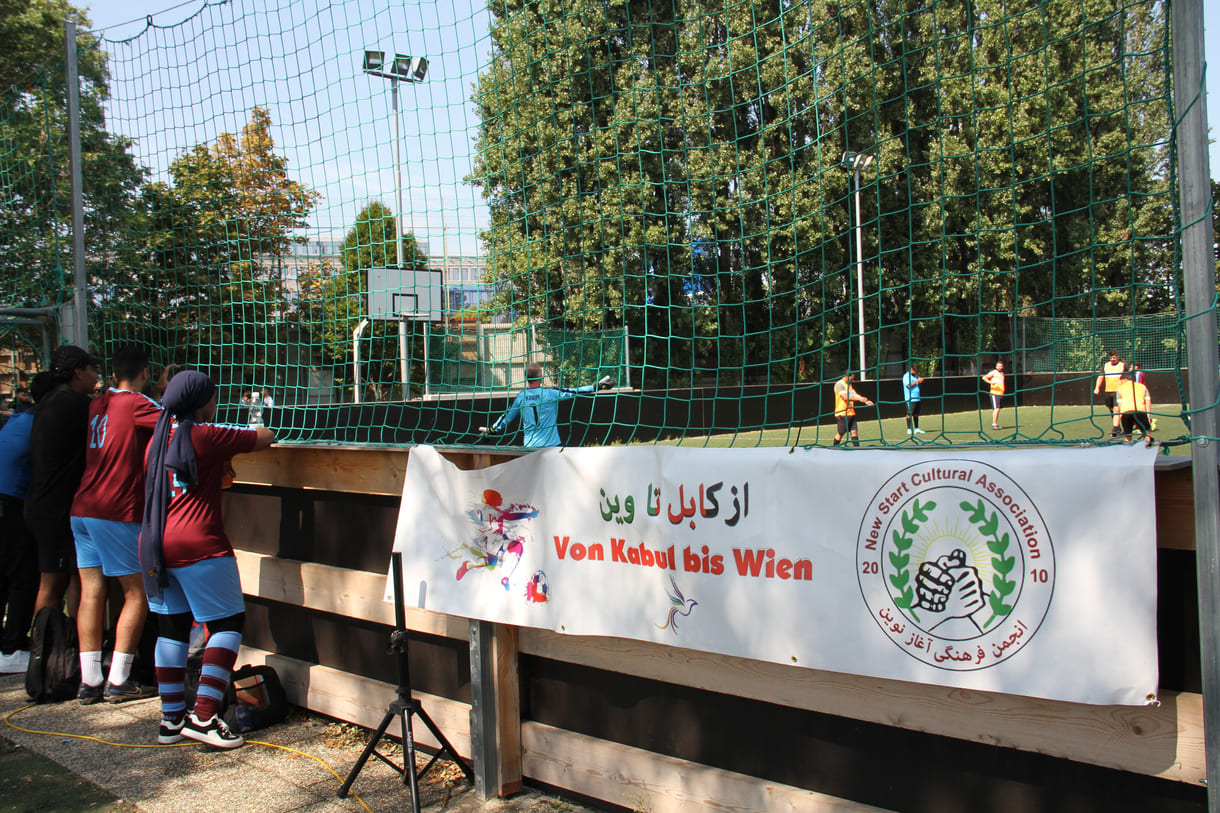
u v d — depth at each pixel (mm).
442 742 3406
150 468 3865
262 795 3389
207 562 3836
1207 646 1952
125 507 4367
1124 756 2090
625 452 3000
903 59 2781
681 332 10555
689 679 2918
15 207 6117
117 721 4297
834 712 2574
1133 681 2021
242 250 4707
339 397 4355
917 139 9742
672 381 10391
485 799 3336
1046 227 9906
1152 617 2004
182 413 3881
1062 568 2119
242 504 4801
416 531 3621
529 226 3889
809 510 2561
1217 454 1954
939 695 2375
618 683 3229
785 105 3275
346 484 4051
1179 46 2010
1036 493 2158
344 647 4203
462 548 3469
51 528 4750
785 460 2617
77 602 5336
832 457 2527
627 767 3107
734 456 2736
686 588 2842
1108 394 5707
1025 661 2170
